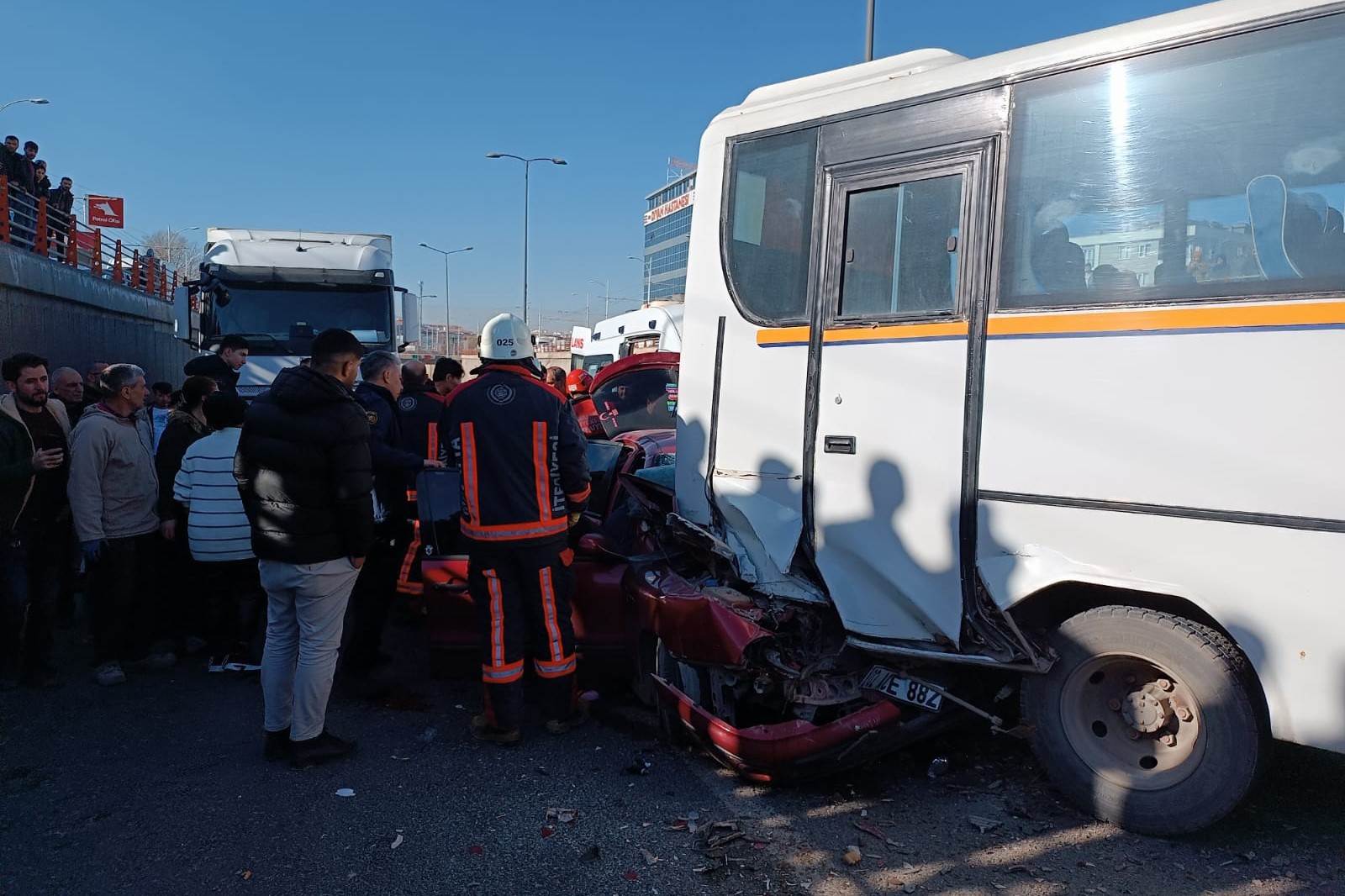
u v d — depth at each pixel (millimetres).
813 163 4500
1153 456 3426
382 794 4172
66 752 4656
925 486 4016
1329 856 3473
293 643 4539
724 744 4121
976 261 3885
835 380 4348
